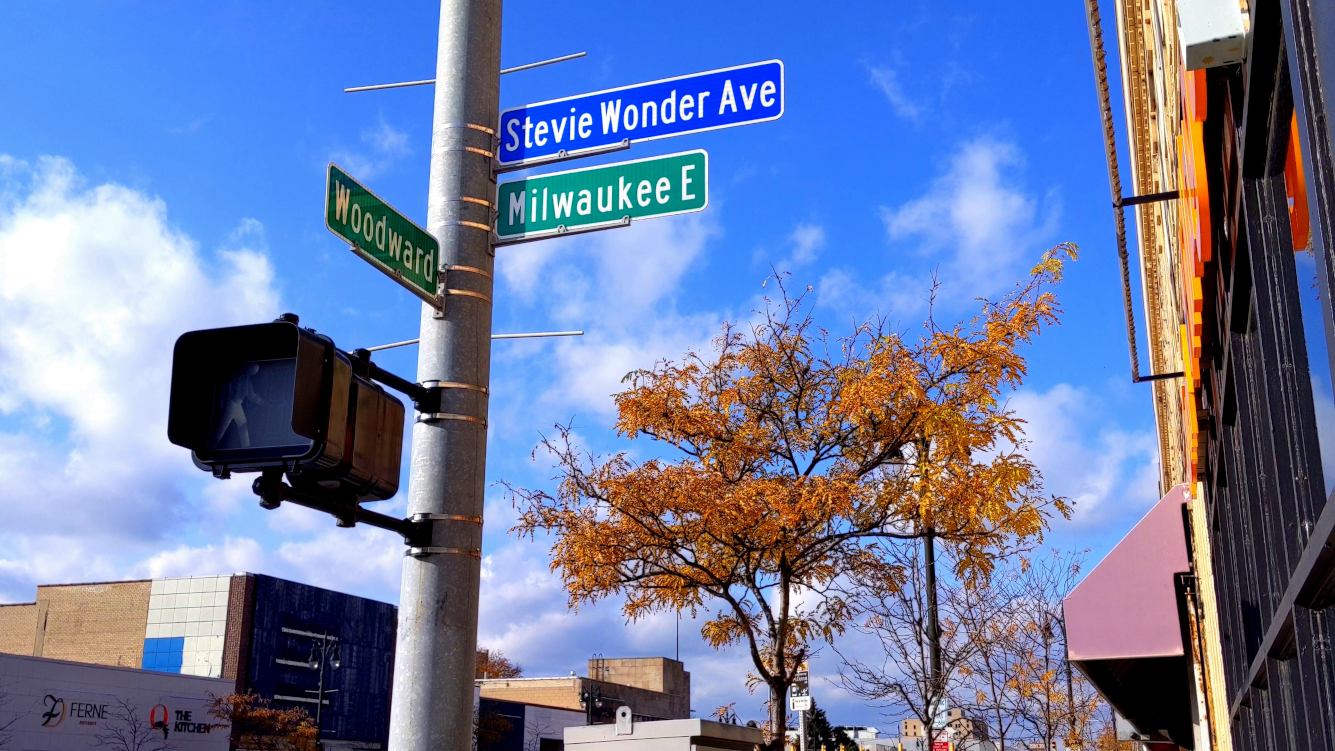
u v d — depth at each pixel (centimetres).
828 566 1417
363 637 8406
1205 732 1388
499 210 584
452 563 481
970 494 1249
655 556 1348
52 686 5684
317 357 405
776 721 1325
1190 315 761
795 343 1425
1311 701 491
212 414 408
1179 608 1326
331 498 430
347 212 464
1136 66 1534
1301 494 474
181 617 7625
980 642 2062
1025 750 2409
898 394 1276
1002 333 1266
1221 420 769
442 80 561
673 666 11375
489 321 534
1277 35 419
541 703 10038
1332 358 333
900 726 2245
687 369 1448
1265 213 500
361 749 8119
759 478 1373
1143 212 1780
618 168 575
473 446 504
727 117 580
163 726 6222
